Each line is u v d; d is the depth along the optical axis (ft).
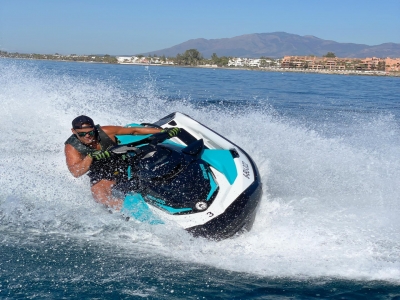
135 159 17.03
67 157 17.81
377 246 15.07
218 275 13.11
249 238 15.34
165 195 15.46
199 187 15.56
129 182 16.65
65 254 14.19
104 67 119.65
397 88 85.10
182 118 21.52
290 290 12.30
